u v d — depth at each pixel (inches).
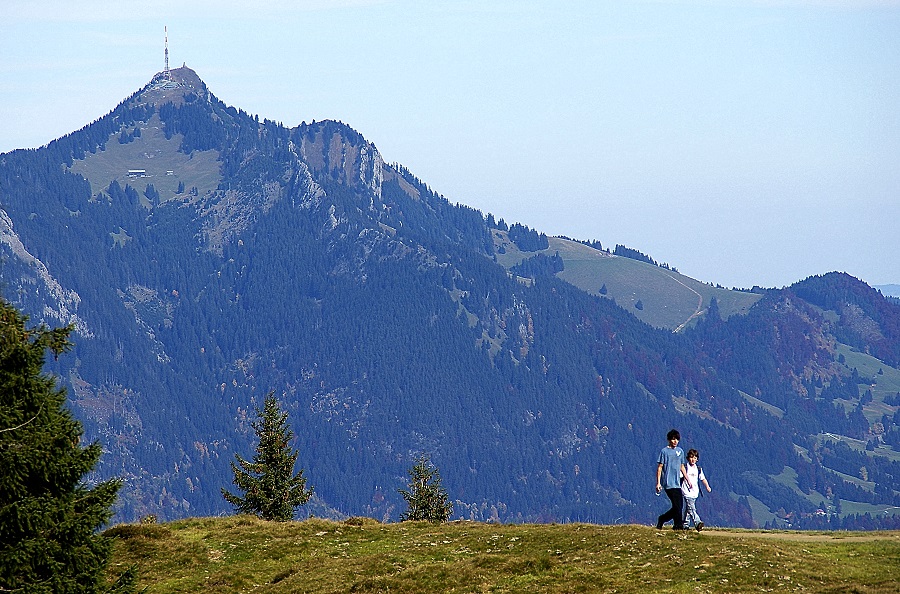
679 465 2684.5
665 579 2257.6
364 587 2517.2
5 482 1977.1
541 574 2443.4
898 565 2234.3
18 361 2123.5
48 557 2020.2
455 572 2524.6
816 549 2433.6
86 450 2190.0
